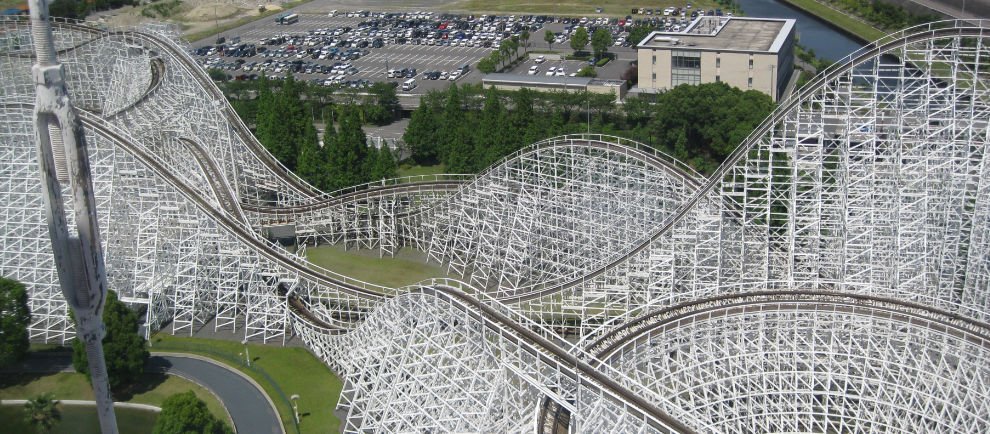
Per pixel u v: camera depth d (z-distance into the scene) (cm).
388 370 7175
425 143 14012
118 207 9056
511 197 10331
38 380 8238
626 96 15750
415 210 11050
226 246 9138
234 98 16375
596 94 15000
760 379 6738
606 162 9525
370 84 18100
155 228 9106
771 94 15338
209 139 11388
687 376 6494
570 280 8562
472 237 10350
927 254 7931
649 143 13475
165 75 11650
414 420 6656
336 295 9469
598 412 5491
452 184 10619
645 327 6469
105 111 12738
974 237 7781
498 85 16900
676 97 13725
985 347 5916
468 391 6034
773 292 6919
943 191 7950
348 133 12900
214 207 9312
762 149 9469
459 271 10531
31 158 9056
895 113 9144
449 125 13762
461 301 6694
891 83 16088
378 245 11362
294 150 13600
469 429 6203
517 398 6188
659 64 15988
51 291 8881
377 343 7138
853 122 9156
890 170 8269
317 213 11000
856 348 6544
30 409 7331
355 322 8481
